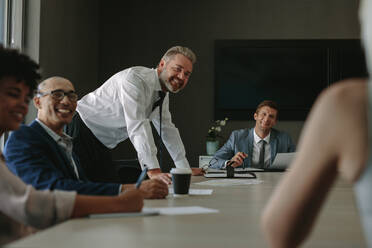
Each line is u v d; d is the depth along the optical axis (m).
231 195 1.44
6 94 1.11
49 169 1.35
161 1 4.93
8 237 1.12
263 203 1.23
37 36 3.31
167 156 4.76
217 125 4.82
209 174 2.41
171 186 1.73
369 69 0.45
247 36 4.85
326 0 4.80
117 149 4.80
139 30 4.93
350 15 4.76
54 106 1.58
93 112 2.47
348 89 0.48
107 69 4.93
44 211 0.93
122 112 2.44
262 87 4.82
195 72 4.87
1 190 0.95
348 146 0.46
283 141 3.57
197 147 4.82
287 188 0.54
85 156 2.46
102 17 4.96
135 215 0.96
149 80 2.36
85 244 0.67
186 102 4.86
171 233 0.77
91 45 4.67
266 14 4.84
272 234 0.54
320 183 0.51
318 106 0.51
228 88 4.83
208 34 4.87
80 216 0.95
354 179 0.47
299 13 4.81
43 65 3.41
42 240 0.70
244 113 4.80
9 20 3.18
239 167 3.14
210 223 0.88
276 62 4.81
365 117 0.46
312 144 0.50
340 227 0.85
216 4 4.88
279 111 4.79
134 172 2.93
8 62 1.10
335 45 4.75
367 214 0.47
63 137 1.65
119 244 0.68
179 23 4.90
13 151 1.37
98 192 1.30
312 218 0.54
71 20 4.04
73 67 4.11
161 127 2.54
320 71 4.77
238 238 0.73
